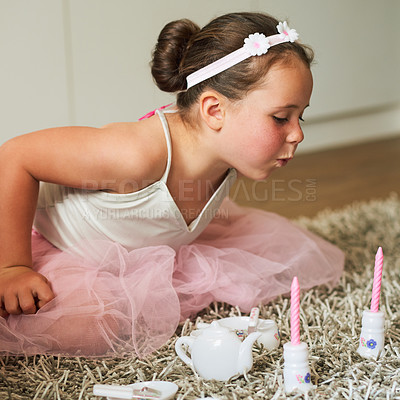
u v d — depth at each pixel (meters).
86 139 1.19
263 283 1.37
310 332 1.21
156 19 2.43
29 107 2.27
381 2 3.23
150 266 1.24
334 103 3.18
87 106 2.38
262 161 1.21
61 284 1.18
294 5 2.89
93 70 2.36
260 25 1.20
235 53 1.17
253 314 1.11
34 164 1.19
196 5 2.50
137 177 1.20
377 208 2.10
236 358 1.01
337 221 1.97
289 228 1.56
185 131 1.25
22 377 1.05
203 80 1.19
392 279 1.50
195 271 1.34
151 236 1.32
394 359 1.07
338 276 1.49
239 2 2.62
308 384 0.96
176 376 1.05
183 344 1.13
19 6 2.18
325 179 2.59
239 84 1.16
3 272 1.19
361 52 3.22
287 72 1.15
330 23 3.06
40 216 1.37
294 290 0.95
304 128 3.16
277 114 1.17
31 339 1.12
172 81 1.24
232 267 1.37
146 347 1.13
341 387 0.99
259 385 1.00
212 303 1.39
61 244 1.35
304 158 2.99
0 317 1.13
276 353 1.10
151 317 1.17
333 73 3.14
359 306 1.32
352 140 3.34
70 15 2.28
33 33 2.22
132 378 1.05
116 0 2.34
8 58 2.20
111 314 1.14
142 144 1.19
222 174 1.33
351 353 1.10
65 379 1.04
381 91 3.34
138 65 2.44
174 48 1.24
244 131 1.18
